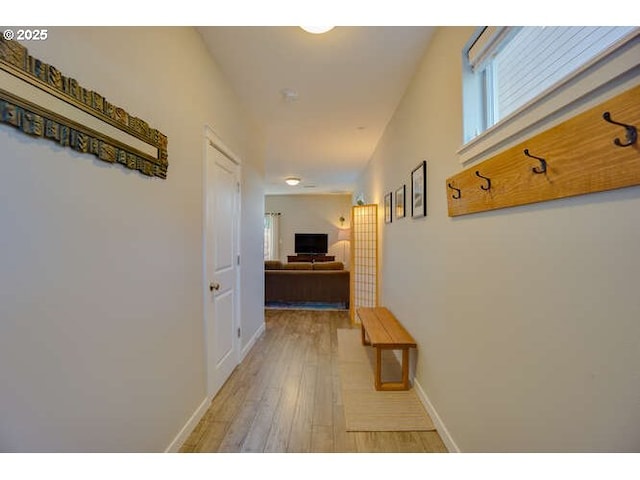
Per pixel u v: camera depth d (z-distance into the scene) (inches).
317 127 140.4
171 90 62.6
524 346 40.9
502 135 44.8
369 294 165.8
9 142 30.5
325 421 76.1
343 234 345.7
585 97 30.9
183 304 67.9
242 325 116.0
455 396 62.7
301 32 74.0
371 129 143.2
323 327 160.9
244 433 71.1
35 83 32.7
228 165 99.5
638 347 26.0
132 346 49.8
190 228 71.4
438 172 72.8
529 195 38.9
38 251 33.6
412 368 95.7
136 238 50.9
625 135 26.4
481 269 52.4
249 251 125.4
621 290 27.4
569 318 33.2
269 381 98.0
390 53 82.9
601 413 29.5
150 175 54.6
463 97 59.5
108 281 44.2
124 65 47.9
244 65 88.6
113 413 45.3
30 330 32.8
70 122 37.0
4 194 30.2
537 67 45.2
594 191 29.5
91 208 41.0
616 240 27.8
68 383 37.5
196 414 74.0
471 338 55.8
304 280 210.4
